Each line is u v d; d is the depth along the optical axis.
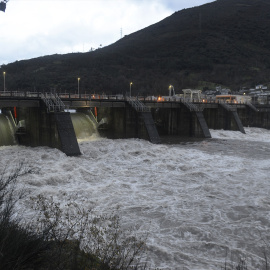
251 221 17.86
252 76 194.38
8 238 7.80
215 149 47.59
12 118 47.25
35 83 141.38
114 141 48.53
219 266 12.63
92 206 19.91
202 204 20.84
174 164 33.72
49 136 41.28
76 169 28.55
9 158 33.16
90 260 9.39
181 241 15.05
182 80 179.00
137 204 20.61
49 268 7.88
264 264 13.06
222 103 74.62
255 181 27.23
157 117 71.44
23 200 18.86
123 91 147.38
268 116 83.81
